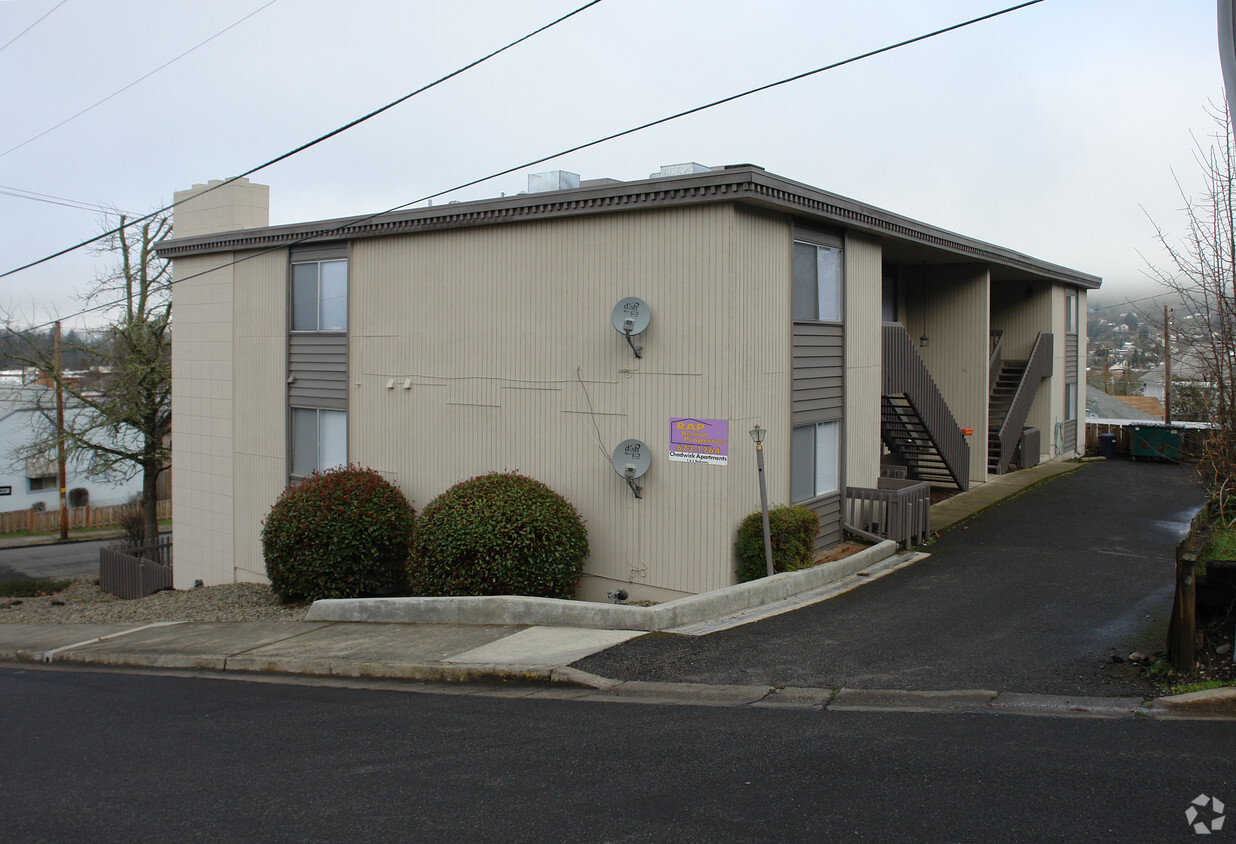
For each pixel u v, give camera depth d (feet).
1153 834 15.25
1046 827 15.69
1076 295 85.05
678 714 23.68
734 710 23.68
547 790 18.80
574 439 43.09
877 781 18.08
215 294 60.70
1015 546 44.47
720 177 36.86
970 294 63.93
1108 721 20.89
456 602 37.32
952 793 17.29
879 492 45.19
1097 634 28.37
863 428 48.62
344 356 52.95
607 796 18.24
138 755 23.99
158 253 63.21
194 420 62.85
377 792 19.43
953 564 40.86
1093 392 126.11
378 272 51.03
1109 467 75.72
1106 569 38.65
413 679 30.60
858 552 43.29
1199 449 38.22
